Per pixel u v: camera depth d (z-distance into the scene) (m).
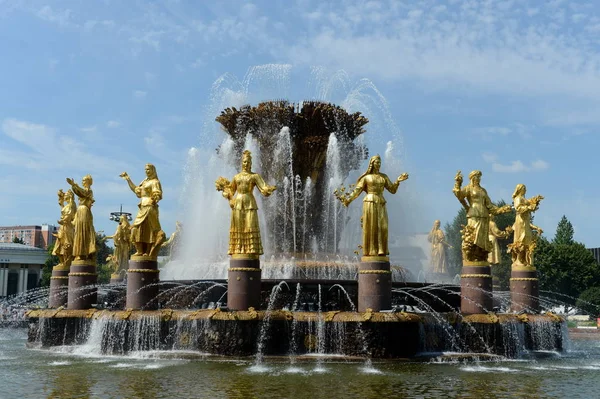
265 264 25.53
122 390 14.09
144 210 23.67
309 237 27.58
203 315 20.12
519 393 14.24
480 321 21.98
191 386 14.57
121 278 37.66
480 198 24.39
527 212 27.81
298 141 27.41
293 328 19.98
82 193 26.47
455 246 71.25
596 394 14.28
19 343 28.17
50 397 13.28
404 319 19.72
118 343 21.47
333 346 19.81
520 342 23.14
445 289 24.91
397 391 14.09
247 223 20.86
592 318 69.38
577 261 77.88
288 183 27.47
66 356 21.11
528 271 27.52
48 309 25.03
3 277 108.88
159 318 20.94
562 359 22.36
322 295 22.80
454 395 13.77
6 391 14.08
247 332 19.72
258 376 16.11
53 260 95.12
